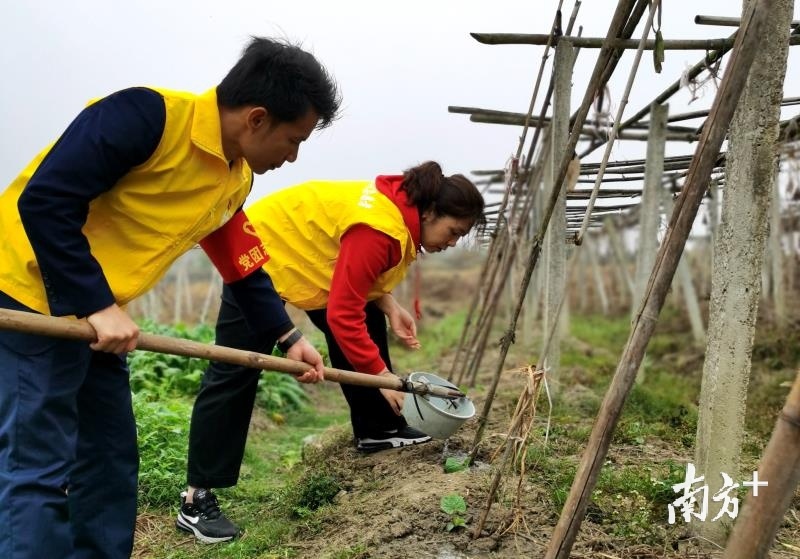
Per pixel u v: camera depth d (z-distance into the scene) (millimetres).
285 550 2801
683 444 3639
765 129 2266
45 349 1944
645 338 1903
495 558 2432
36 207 1796
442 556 2453
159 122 1934
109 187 1934
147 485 3574
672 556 2395
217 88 2035
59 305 1874
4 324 1764
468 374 5516
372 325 3686
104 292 1891
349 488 3359
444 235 3188
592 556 2393
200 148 2006
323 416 5914
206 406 2986
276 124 2021
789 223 7977
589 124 4883
